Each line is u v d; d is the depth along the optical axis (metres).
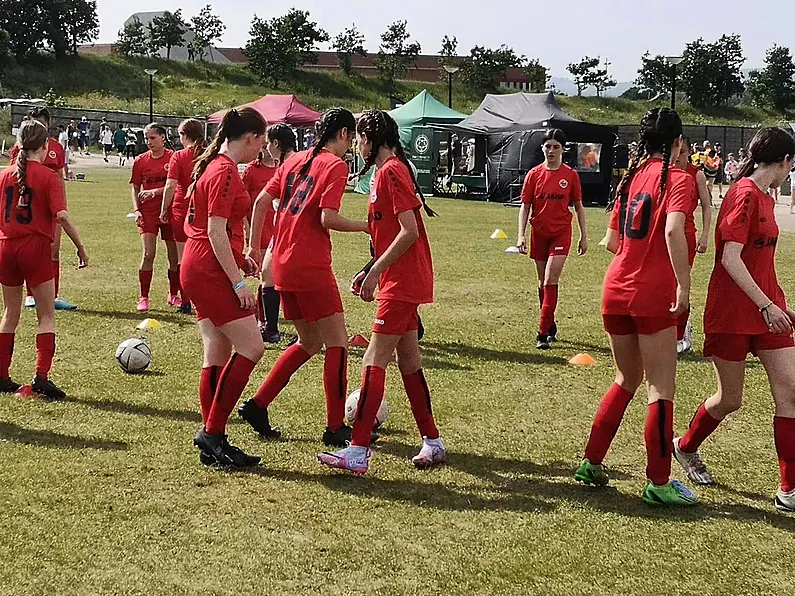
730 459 5.38
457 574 3.81
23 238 6.21
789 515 4.52
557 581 3.76
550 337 8.38
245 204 5.05
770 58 72.50
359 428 4.89
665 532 4.27
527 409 6.37
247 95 67.44
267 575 3.76
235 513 4.39
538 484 4.91
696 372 7.48
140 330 8.62
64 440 5.40
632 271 4.54
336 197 5.12
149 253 9.59
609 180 30.38
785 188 35.62
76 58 68.44
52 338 6.35
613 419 4.80
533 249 8.52
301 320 5.47
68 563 3.82
